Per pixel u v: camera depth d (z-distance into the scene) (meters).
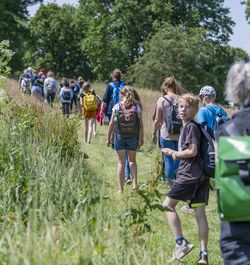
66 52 97.56
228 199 3.68
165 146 8.97
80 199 5.84
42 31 96.06
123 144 9.09
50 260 3.91
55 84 23.98
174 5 68.69
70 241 4.37
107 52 70.25
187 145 6.10
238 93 4.05
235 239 3.84
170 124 8.87
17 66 90.50
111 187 8.95
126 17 68.88
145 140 16.14
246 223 3.81
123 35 69.81
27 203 5.56
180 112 6.27
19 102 13.48
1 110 10.36
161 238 6.77
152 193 5.77
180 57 60.00
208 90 8.15
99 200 5.53
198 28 62.94
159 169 6.10
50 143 9.19
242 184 3.67
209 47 61.19
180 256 6.18
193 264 6.34
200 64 60.78
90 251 4.16
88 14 72.94
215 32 70.62
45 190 6.17
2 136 8.02
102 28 70.56
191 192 6.17
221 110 8.09
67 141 10.42
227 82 4.12
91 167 9.84
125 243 4.93
